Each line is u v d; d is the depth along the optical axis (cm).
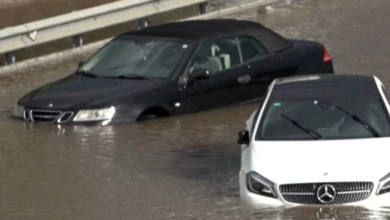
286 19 3781
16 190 1925
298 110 1842
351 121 1805
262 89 2680
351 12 3897
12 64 3238
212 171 2038
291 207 1639
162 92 2491
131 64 2602
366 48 3275
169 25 2747
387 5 4038
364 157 1673
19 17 4150
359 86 1905
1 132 2392
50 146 2253
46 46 3675
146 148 2225
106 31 3878
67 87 2552
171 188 1914
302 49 2780
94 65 2652
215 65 2598
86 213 1767
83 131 2384
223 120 2484
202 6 3972
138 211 1769
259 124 1822
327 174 1633
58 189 1925
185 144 2261
